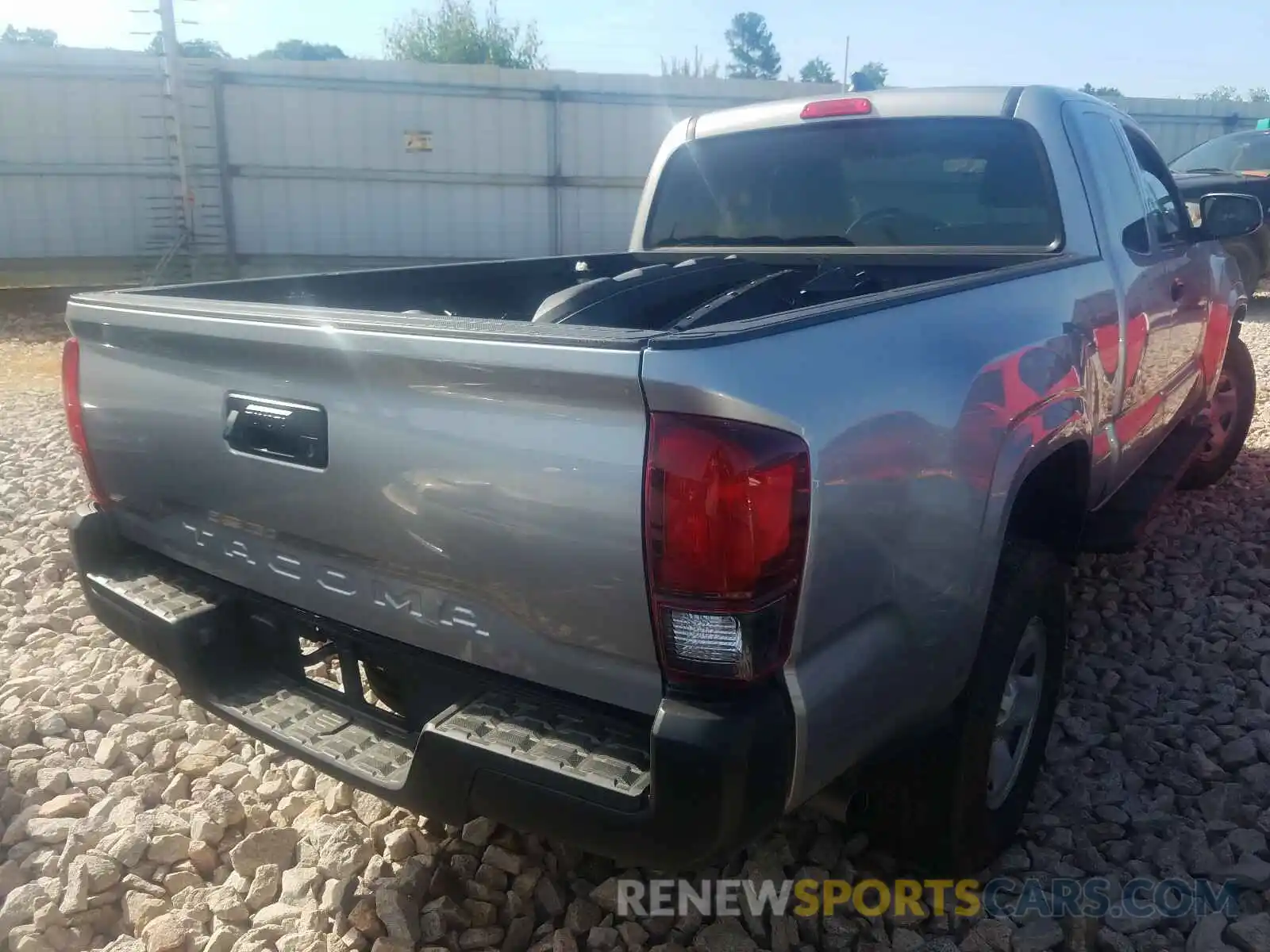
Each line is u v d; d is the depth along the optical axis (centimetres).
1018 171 352
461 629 208
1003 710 270
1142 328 364
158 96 1608
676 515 173
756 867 265
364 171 1738
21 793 305
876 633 205
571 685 196
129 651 393
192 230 1622
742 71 7725
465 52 3394
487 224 1820
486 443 192
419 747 203
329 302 345
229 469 238
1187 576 455
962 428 223
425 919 249
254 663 262
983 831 257
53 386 1000
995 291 263
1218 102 2008
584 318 289
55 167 1577
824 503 183
